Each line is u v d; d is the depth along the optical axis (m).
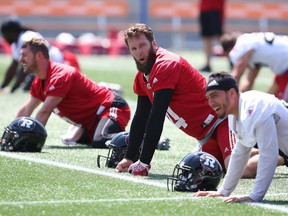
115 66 70.12
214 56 82.44
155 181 21.44
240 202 18.78
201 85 22.97
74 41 89.00
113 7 104.50
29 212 17.72
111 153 23.86
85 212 17.78
